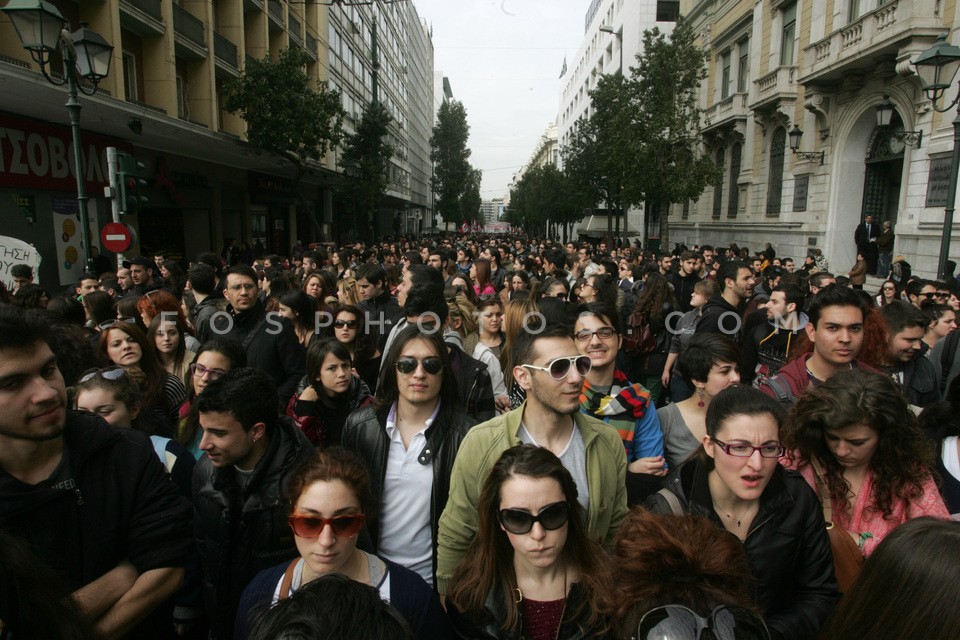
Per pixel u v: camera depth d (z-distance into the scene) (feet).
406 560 8.73
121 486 6.29
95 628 5.58
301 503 6.40
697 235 98.99
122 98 46.32
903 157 51.39
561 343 7.64
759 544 6.60
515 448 6.40
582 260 38.22
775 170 72.64
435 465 8.80
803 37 64.13
